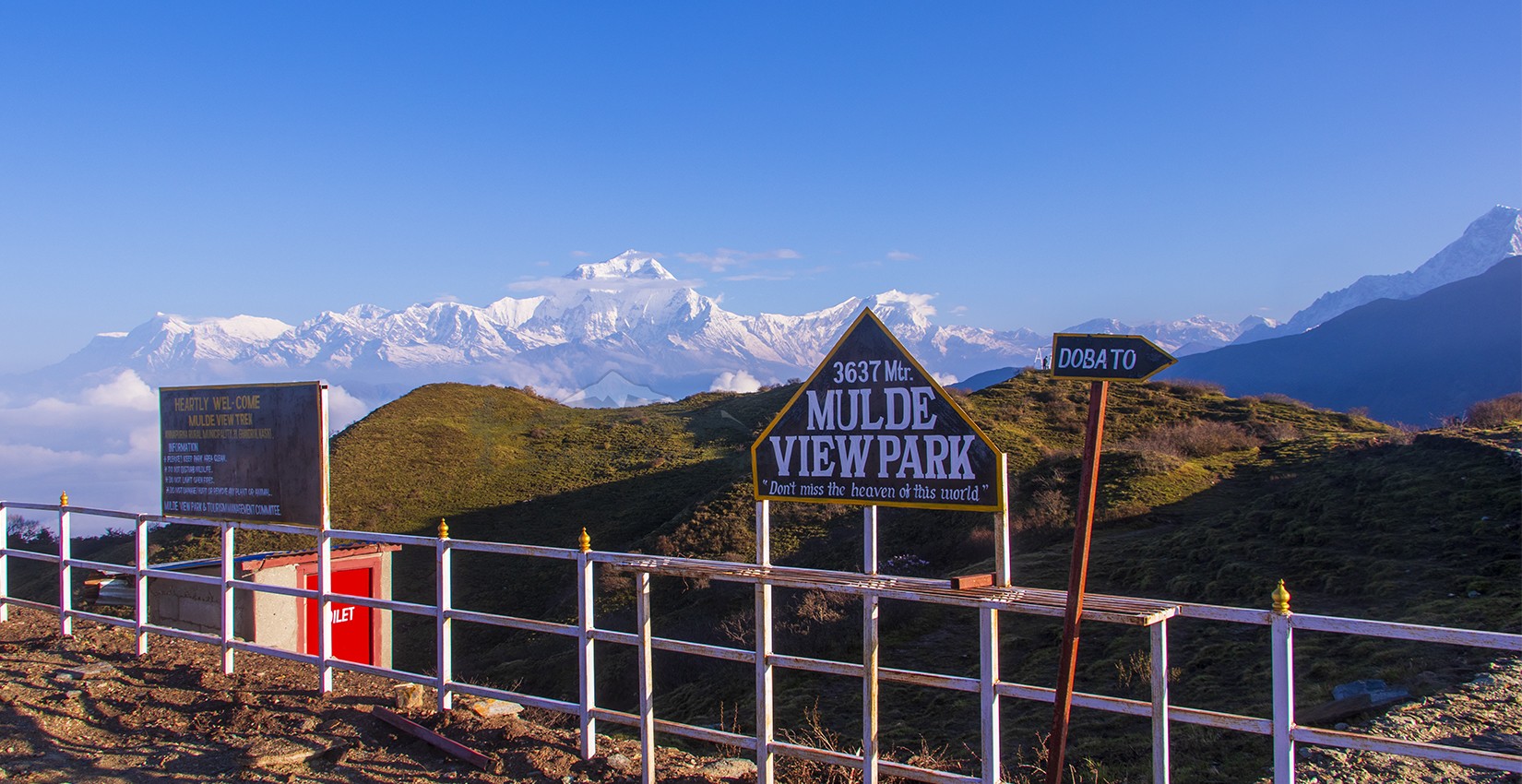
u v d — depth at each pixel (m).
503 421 75.06
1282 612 3.97
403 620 34.78
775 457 5.42
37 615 10.81
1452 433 26.80
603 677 21.95
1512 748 6.71
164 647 9.28
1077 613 4.09
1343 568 17.12
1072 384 54.88
